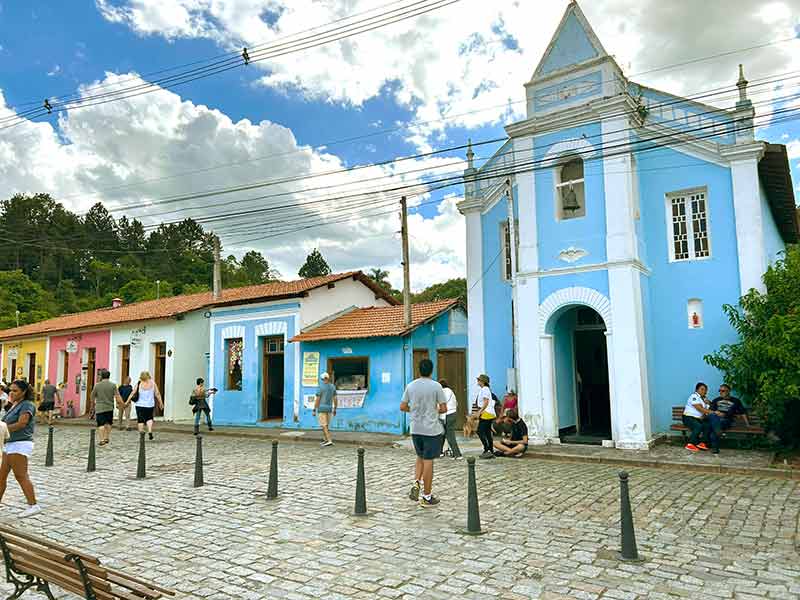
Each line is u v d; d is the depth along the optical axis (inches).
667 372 582.2
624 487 242.5
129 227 3193.9
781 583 210.5
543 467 461.4
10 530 188.5
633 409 529.0
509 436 518.9
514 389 649.6
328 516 311.4
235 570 231.8
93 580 161.5
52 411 882.1
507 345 678.5
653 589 206.1
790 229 778.2
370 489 379.9
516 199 673.6
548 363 584.4
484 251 708.7
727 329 558.9
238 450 585.0
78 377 1087.0
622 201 554.9
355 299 914.7
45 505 345.7
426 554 247.3
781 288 493.7
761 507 321.4
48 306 2229.3
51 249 2706.7
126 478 429.1
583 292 568.4
